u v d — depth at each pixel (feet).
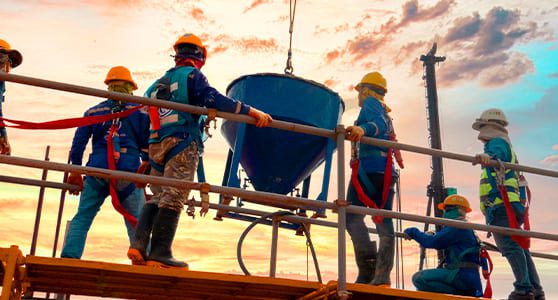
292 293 17.78
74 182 19.69
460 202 21.71
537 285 22.38
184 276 15.30
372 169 20.07
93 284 17.21
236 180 19.53
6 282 14.06
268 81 20.47
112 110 19.60
